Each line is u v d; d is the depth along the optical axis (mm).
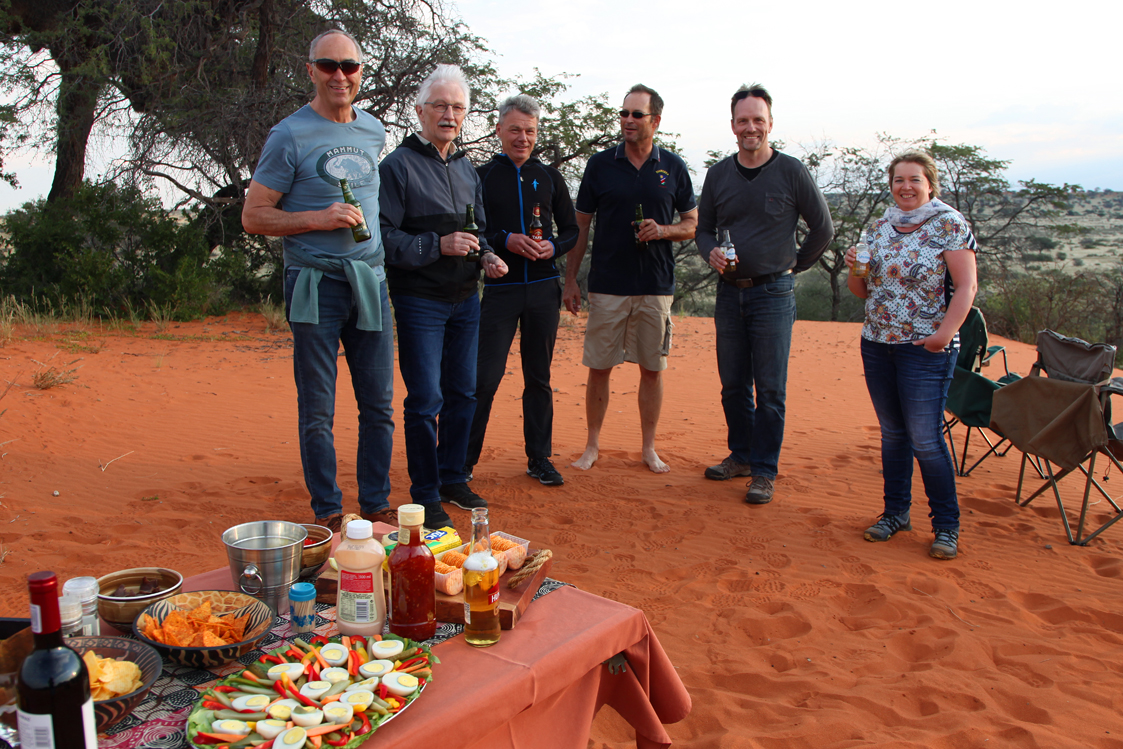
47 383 7805
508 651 1863
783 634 3600
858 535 4801
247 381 9148
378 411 4195
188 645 1734
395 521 4180
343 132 3865
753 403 5891
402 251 4195
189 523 4758
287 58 15844
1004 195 29250
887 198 28156
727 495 5543
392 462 6203
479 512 2016
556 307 5332
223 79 16531
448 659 1824
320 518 4031
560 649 1876
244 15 15883
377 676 1638
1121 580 4152
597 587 4039
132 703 1526
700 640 3520
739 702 3004
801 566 4328
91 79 15039
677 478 5941
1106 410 4590
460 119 4348
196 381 8945
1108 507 5367
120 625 1915
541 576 2256
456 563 2148
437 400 4535
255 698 1527
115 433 6727
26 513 4863
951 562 4383
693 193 5754
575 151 19375
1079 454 4582
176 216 16031
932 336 4195
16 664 1490
